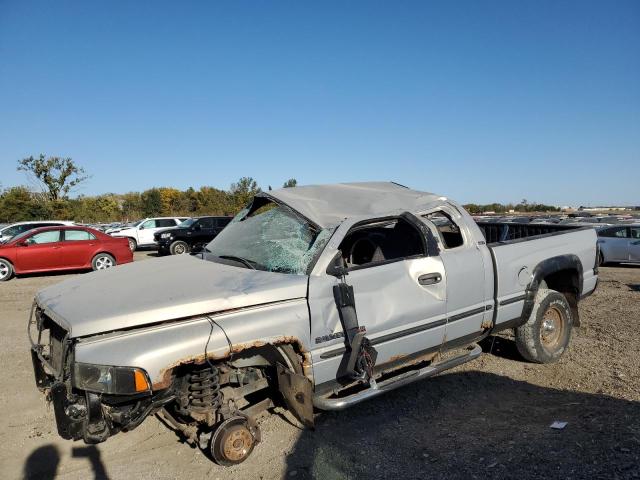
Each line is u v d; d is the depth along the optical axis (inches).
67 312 122.3
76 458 137.9
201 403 128.6
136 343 114.9
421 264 162.7
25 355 229.9
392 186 202.8
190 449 142.1
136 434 152.0
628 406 162.1
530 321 203.5
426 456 135.5
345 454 137.6
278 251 156.0
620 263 594.6
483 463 130.1
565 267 211.6
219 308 125.3
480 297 179.8
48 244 554.3
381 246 179.0
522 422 155.0
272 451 139.9
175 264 166.7
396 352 156.1
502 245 191.8
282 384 138.3
